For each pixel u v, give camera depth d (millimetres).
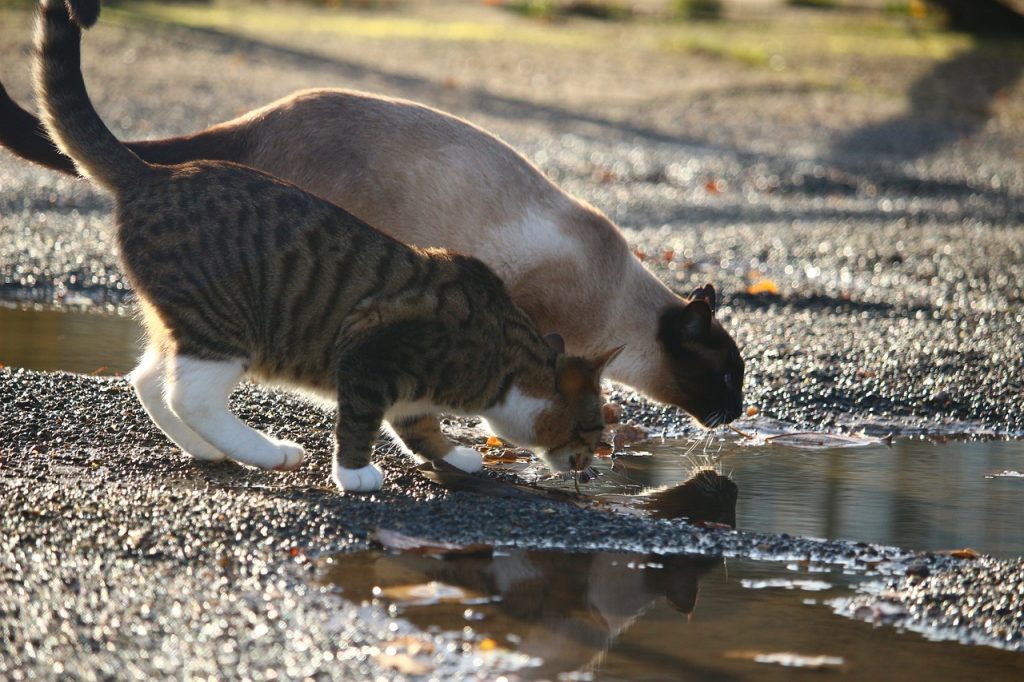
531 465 9430
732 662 6047
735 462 9703
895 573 7254
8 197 18922
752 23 51312
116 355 11516
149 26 37719
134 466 8383
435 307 8312
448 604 6508
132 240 8156
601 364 9023
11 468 8117
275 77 32094
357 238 8406
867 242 19141
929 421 10852
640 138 28812
